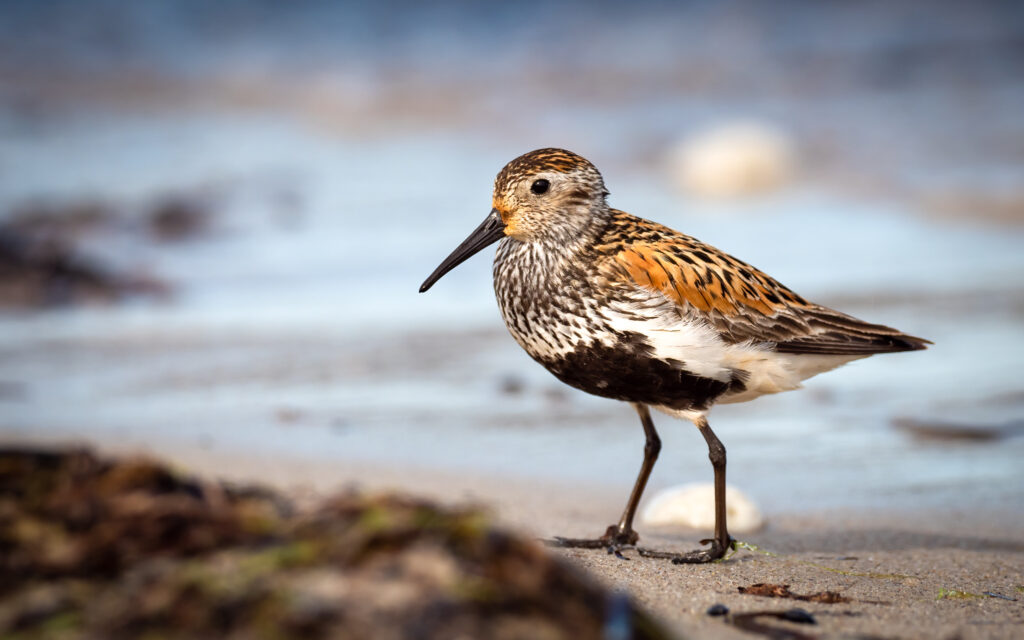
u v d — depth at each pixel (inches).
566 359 341.7
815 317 346.0
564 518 362.9
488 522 178.9
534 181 339.9
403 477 400.2
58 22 1301.7
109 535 177.8
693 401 337.4
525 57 1221.7
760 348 336.8
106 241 757.9
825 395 511.2
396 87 1154.7
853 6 1268.5
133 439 442.6
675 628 233.5
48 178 885.2
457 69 1198.3
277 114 1095.6
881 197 826.8
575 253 337.7
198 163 933.8
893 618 248.2
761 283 345.1
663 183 883.4
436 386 520.4
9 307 647.1
